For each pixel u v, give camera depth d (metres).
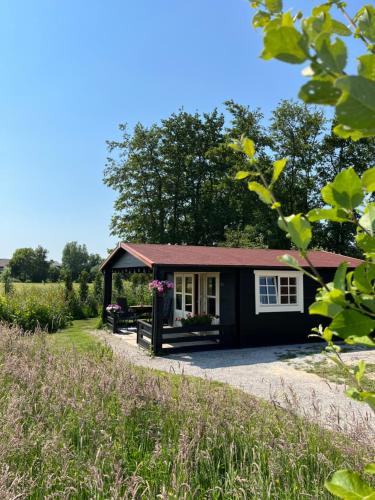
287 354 10.20
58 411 3.65
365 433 3.34
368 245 0.80
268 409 4.12
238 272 11.39
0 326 8.78
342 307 0.71
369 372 7.54
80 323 16.94
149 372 5.44
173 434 3.62
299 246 0.78
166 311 15.32
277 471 2.87
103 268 15.62
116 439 3.54
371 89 0.44
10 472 2.61
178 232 30.42
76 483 2.75
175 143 31.70
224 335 11.10
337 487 0.77
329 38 0.52
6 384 4.59
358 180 0.78
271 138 28.89
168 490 2.73
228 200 29.89
